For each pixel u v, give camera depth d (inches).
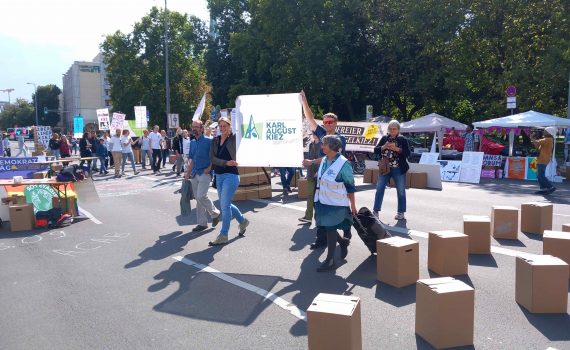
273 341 155.8
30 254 273.6
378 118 999.0
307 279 215.8
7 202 361.1
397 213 339.9
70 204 374.6
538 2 884.6
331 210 218.7
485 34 957.8
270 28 1257.4
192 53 2037.4
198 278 221.1
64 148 848.9
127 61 2046.0
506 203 413.7
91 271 237.6
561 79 818.8
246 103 287.7
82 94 4562.0
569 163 683.4
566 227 245.1
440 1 957.2
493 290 196.9
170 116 1141.1
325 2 1147.3
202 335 161.8
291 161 283.4
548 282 171.8
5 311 188.7
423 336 154.6
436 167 529.3
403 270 203.0
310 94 1248.8
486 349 146.9
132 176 717.9
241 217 299.6
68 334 165.9
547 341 151.9
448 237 214.4
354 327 134.4
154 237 306.0
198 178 315.3
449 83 994.7
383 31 1100.5
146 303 192.4
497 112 931.3
